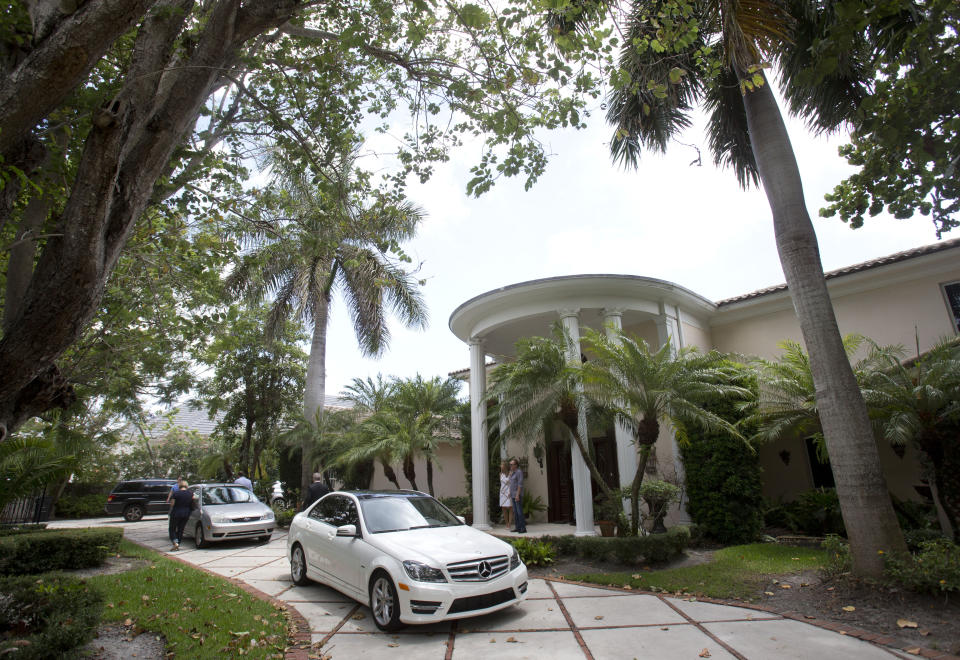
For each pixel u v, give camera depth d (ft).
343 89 26.73
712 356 34.37
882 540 22.62
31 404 13.83
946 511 29.91
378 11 20.48
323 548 24.89
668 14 20.13
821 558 29.45
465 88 22.74
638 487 32.42
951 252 40.65
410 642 18.44
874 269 43.70
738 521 37.63
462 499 64.75
